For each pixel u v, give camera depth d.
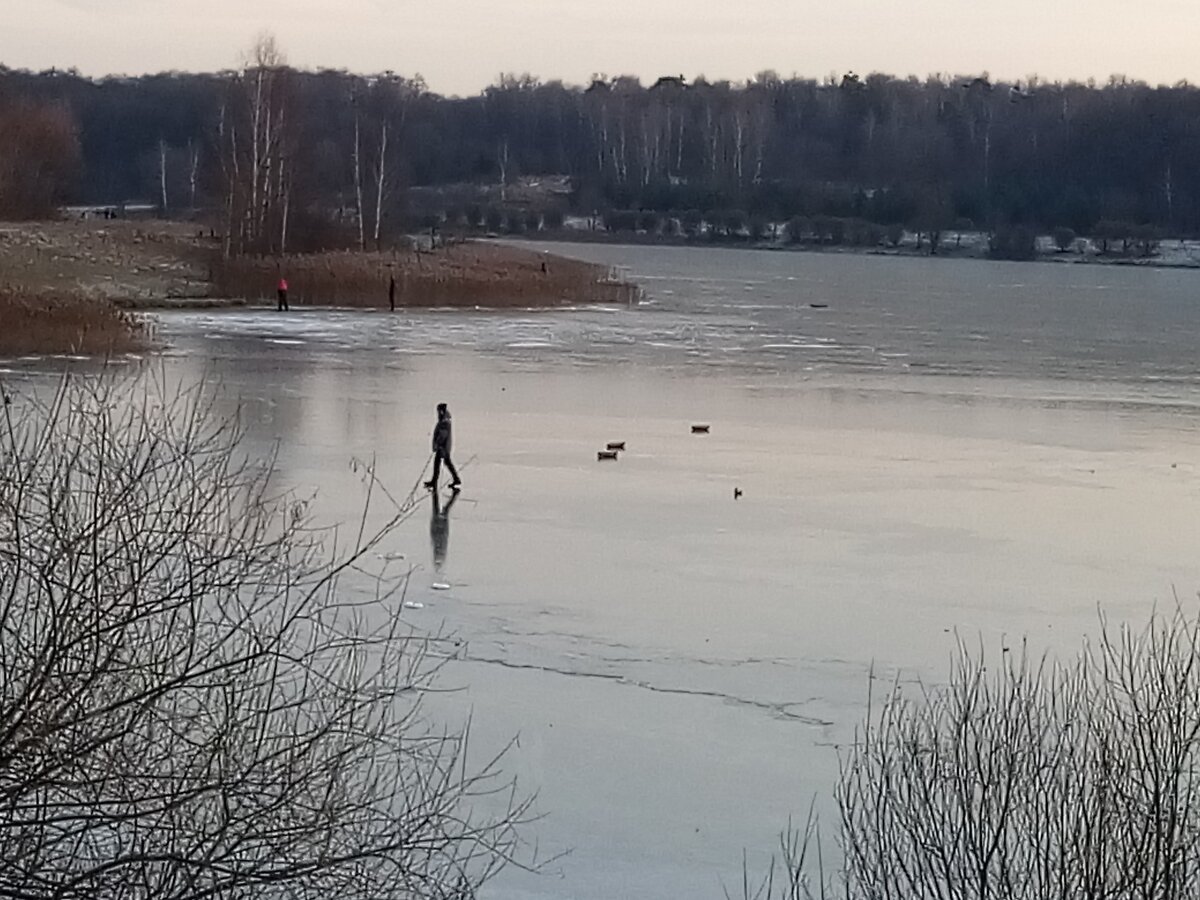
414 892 10.01
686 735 16.33
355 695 10.80
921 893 9.63
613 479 31.64
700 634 20.19
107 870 8.30
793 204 197.88
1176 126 194.50
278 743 9.59
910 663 19.12
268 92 90.62
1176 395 49.91
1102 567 24.88
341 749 11.13
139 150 182.38
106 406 13.23
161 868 8.45
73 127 121.81
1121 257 177.00
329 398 41.59
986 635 20.55
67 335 47.56
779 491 30.97
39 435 10.98
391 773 12.00
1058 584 23.62
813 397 46.97
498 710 16.80
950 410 44.88
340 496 27.84
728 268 140.62
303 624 13.41
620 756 15.64
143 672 8.77
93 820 8.19
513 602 21.27
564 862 13.09
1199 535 27.52
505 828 13.71
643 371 52.44
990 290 113.88
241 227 90.12
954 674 18.55
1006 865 9.75
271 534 22.53
